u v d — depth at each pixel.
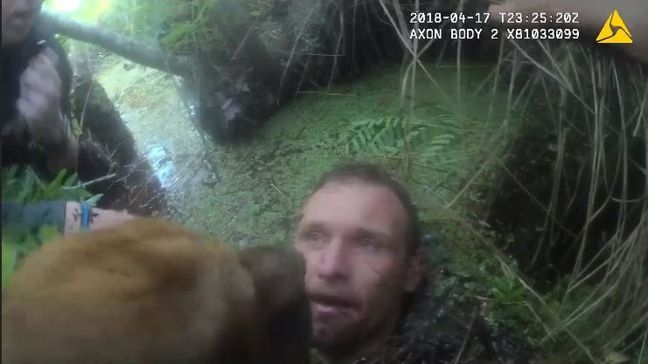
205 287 0.42
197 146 0.83
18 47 0.76
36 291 0.37
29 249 0.44
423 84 0.98
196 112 0.87
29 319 0.36
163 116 0.86
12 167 0.66
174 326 0.39
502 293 0.75
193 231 0.47
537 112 0.95
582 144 0.94
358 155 0.82
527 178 0.90
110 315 0.37
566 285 0.85
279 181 0.75
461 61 1.00
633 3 0.92
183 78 0.90
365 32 1.01
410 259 0.66
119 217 0.56
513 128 0.92
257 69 0.92
